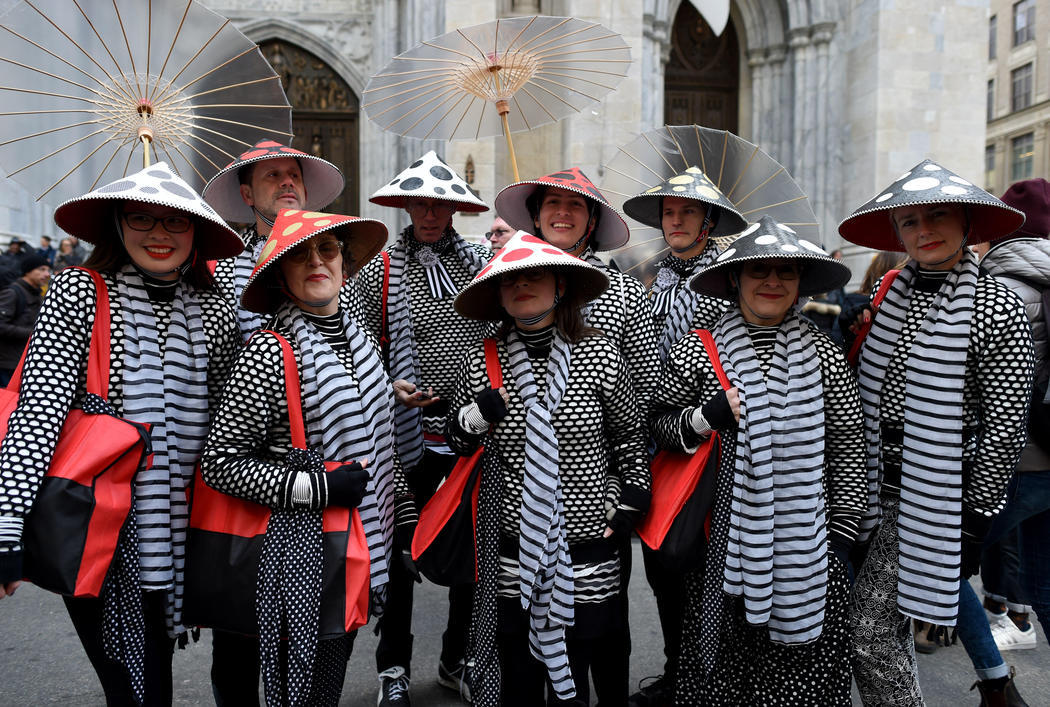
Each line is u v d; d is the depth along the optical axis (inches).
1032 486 114.6
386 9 553.0
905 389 98.5
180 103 116.6
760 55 574.6
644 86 517.7
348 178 587.5
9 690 134.0
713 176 170.4
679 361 106.0
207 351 91.2
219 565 84.4
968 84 518.6
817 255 95.8
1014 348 93.8
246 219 132.5
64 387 79.8
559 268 98.0
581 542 99.3
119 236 85.4
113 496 78.5
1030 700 130.2
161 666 86.7
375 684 136.7
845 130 546.9
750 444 96.8
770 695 98.7
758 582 95.0
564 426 97.7
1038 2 1174.3
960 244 98.7
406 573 121.3
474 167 463.2
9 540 70.9
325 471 84.7
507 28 135.2
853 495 98.7
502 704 100.4
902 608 96.0
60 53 105.9
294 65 580.7
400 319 130.2
